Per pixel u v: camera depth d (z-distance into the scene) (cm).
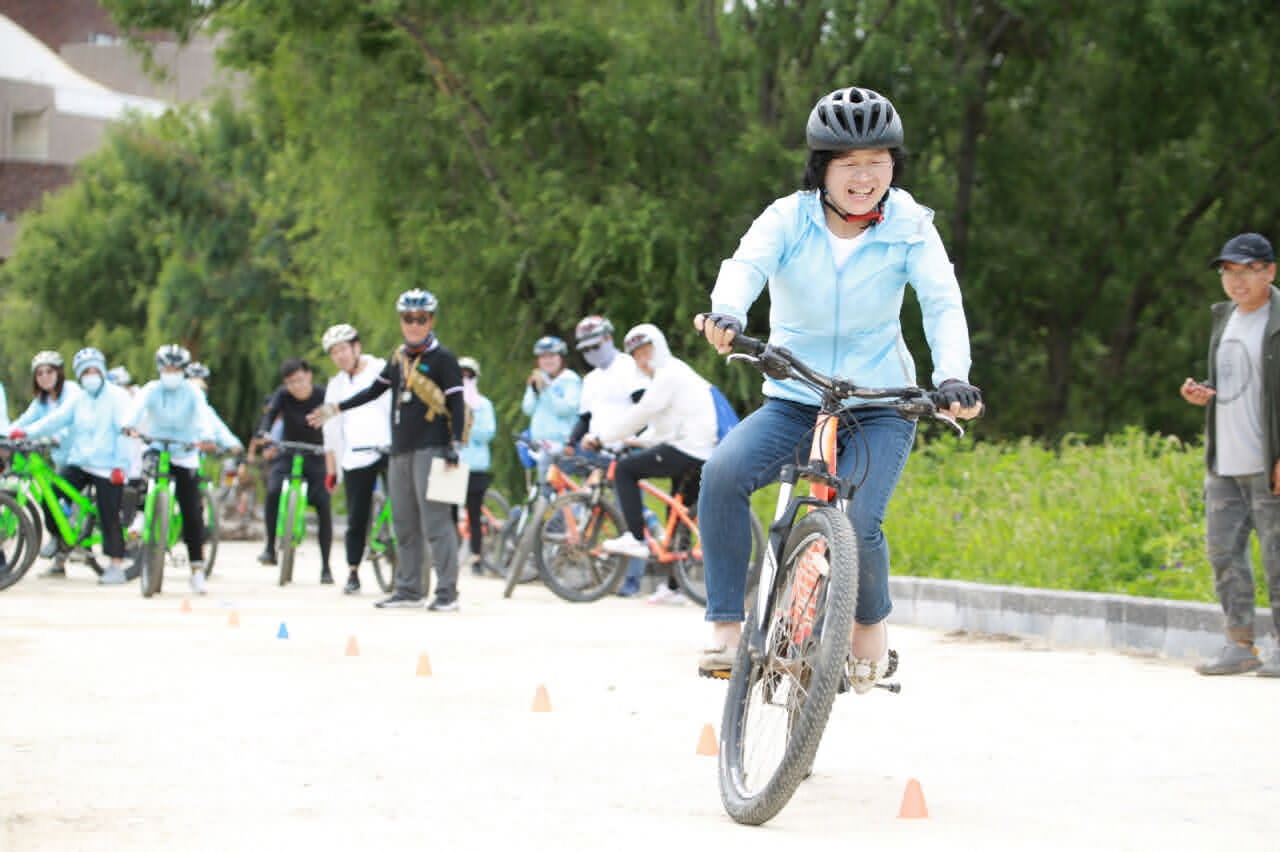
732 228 6034
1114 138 6881
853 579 1278
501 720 1942
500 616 3516
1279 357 2488
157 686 2202
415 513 3656
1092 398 7150
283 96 6812
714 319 1398
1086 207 7000
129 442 4497
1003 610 3173
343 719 1925
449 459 3553
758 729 1409
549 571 4028
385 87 6544
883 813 1422
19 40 19412
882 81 6178
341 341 4088
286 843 1253
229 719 1909
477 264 6406
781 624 1400
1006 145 6969
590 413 4416
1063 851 1279
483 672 2436
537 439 4975
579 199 6053
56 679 2269
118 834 1281
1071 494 3838
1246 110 6600
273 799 1430
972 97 6550
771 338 1589
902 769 1653
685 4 6391
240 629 3080
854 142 1445
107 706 2008
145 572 3950
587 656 2697
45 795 1440
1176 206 6875
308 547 7331
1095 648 2927
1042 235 7012
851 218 1494
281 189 8125
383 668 2464
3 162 18150
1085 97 6856
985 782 1585
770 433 1537
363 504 4169
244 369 11506
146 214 12038
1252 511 2541
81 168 12575
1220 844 1313
